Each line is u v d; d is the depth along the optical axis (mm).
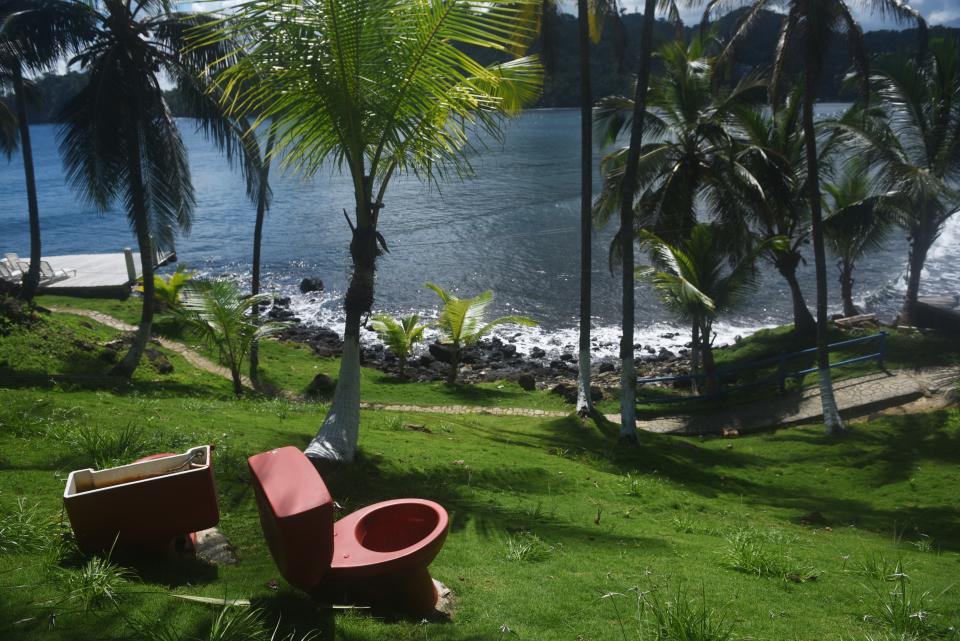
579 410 19719
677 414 21406
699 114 22406
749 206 22875
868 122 22422
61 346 21062
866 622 6312
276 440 11406
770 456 16969
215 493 5637
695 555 8531
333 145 10297
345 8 8719
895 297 36531
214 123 18719
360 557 5113
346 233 58094
